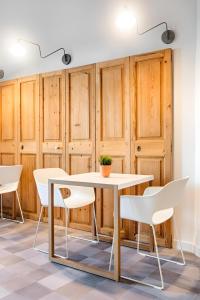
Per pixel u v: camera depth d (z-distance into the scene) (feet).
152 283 7.87
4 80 15.44
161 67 10.52
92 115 12.17
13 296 7.24
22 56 14.56
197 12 9.68
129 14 10.93
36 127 13.97
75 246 10.70
